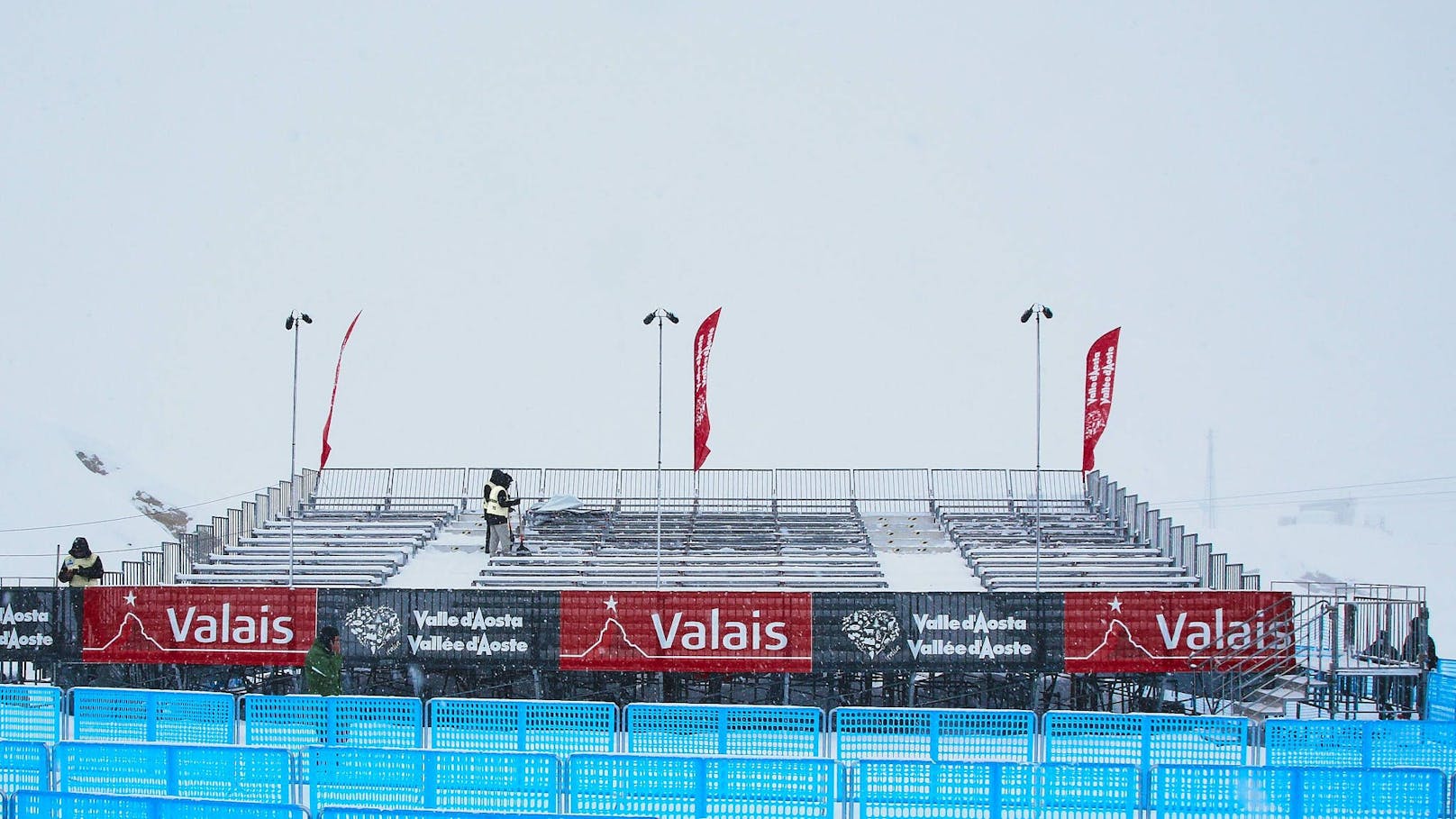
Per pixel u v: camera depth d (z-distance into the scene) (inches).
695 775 574.9
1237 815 566.3
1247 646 944.9
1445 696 890.1
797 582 1192.2
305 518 1429.6
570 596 945.5
